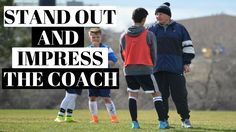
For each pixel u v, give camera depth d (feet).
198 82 291.79
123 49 97.35
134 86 97.96
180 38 102.68
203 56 337.52
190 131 93.25
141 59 95.35
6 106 269.64
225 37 387.34
